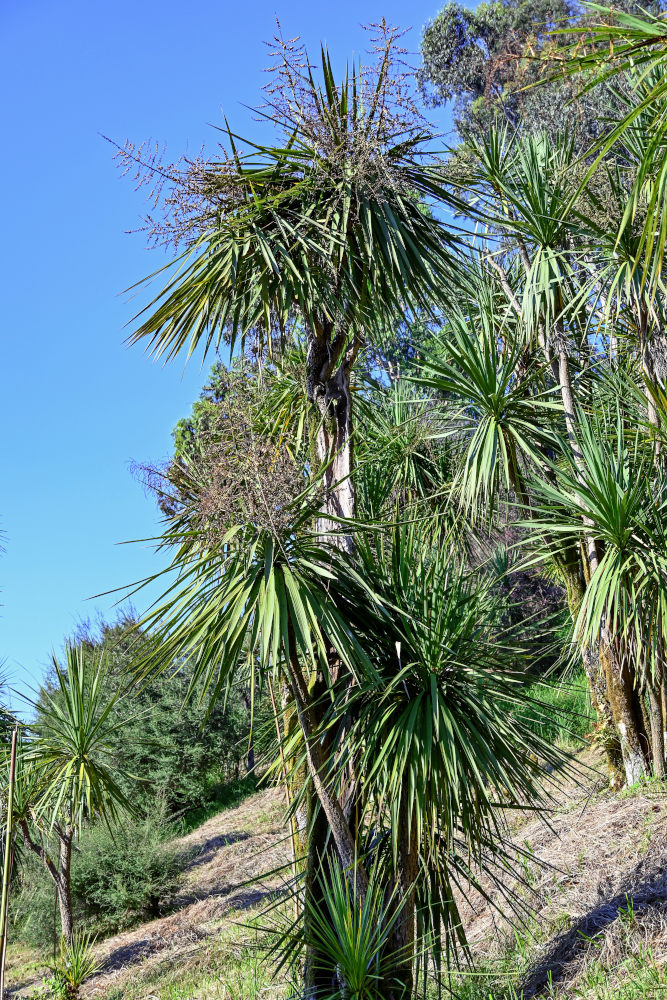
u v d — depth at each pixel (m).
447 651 3.82
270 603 3.29
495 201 6.05
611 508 4.96
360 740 3.71
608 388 6.23
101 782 7.33
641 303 5.35
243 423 3.67
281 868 3.78
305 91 4.17
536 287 5.79
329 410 4.51
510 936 4.62
